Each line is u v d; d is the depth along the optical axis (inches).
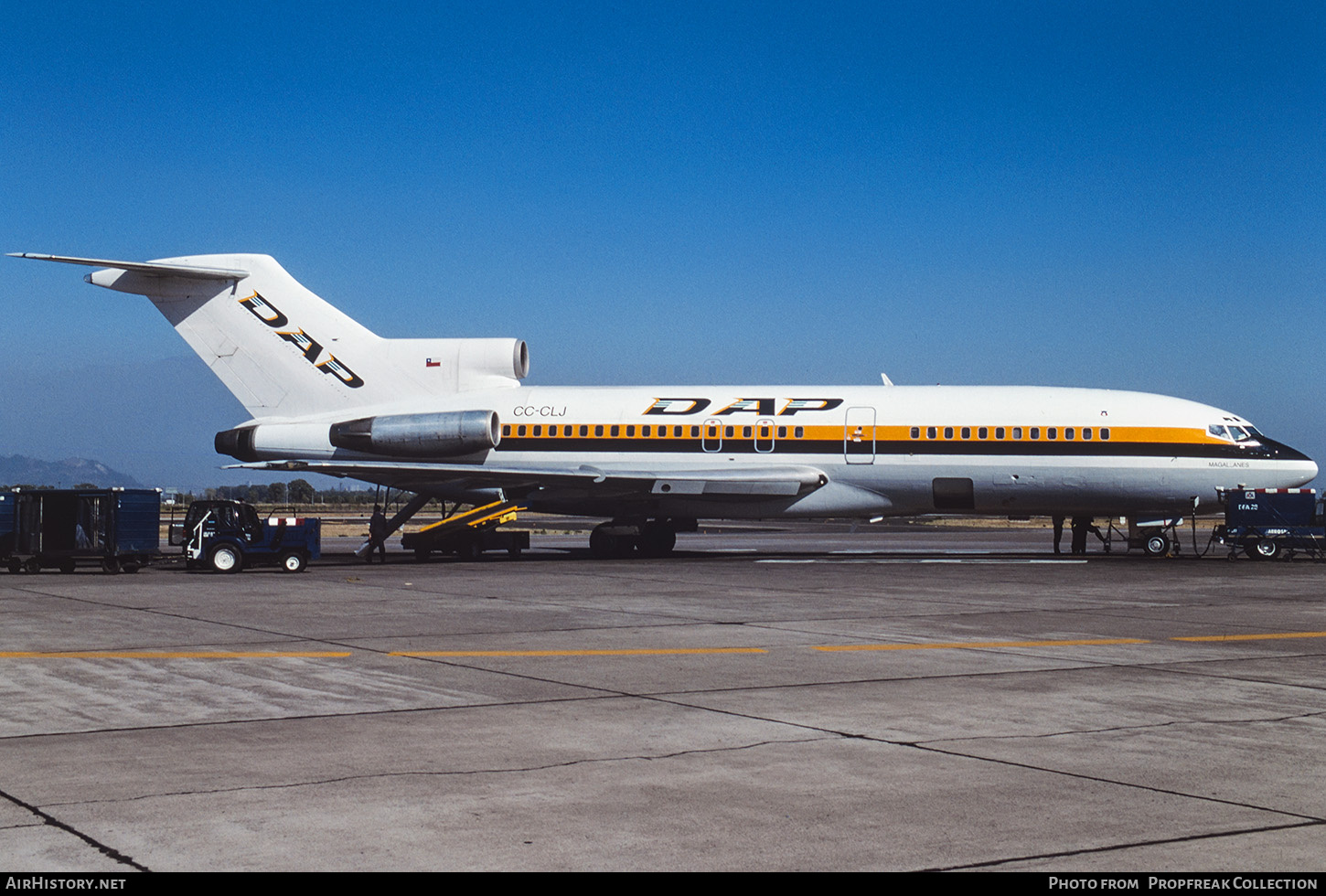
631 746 613.6
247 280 2407.7
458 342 2407.7
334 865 422.6
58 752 597.3
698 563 2178.9
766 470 2233.0
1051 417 2192.4
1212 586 1635.1
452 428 2258.9
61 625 1151.6
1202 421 2188.7
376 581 1756.9
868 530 4783.5
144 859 426.3
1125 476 2172.7
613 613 1270.9
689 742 622.8
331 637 1063.0
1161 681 827.4
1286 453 2182.6
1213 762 581.6
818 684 813.2
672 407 2335.1
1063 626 1159.0
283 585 1667.1
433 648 992.2
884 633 1104.2
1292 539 2139.5
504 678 834.2
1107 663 914.7
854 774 553.3
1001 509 2252.7
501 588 1610.5
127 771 556.7
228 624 1171.3
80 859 426.3
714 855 436.5
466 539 2348.7
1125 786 534.0
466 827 467.8
